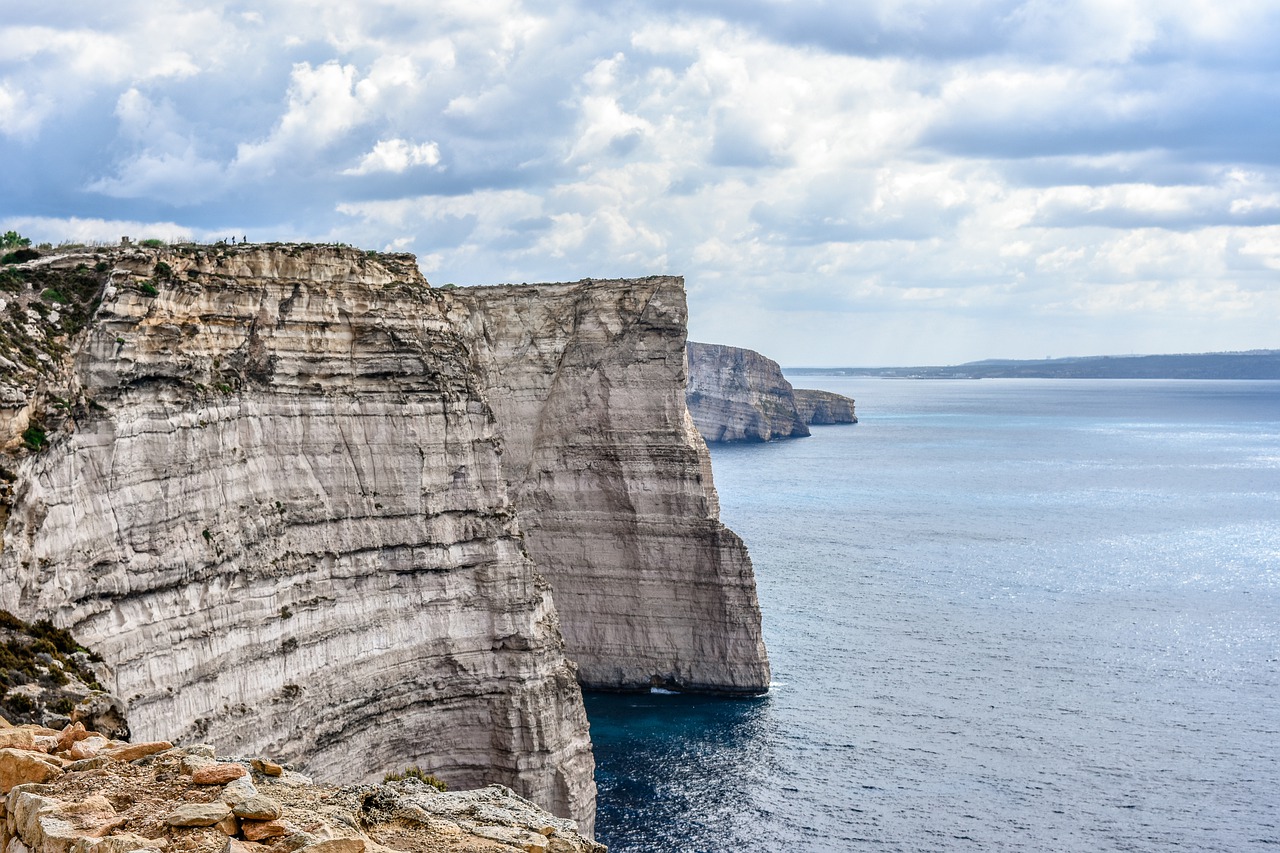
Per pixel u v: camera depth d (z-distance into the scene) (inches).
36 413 1930.4
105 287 2113.7
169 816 1048.2
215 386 2272.4
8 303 2018.9
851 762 3344.0
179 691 2058.3
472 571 2723.9
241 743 2174.0
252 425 2363.4
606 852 1234.0
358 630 2504.9
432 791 1321.4
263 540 2317.9
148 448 2086.6
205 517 2190.0
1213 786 3225.9
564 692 2800.2
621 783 3176.7
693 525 4050.2
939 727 3639.3
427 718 2640.3
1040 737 3565.5
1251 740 3575.3
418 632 2630.4
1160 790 3193.9
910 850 2824.8
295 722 2304.4
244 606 2246.6
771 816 2979.8
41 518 1857.8
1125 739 3563.0
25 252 2250.2
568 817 2748.5
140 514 2049.7
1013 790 3174.2
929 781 3221.0
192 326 2244.1
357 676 2482.8
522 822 1237.1
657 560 4074.8
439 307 2765.7
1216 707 3870.6
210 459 2222.0
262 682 2253.9
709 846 2815.0
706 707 3855.8
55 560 1876.2
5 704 1610.5
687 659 4037.9
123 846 988.6
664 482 4074.8
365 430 2566.4
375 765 2522.1
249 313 2388.0
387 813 1216.2
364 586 2536.9
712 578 4028.1
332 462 2507.4
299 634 2365.9
